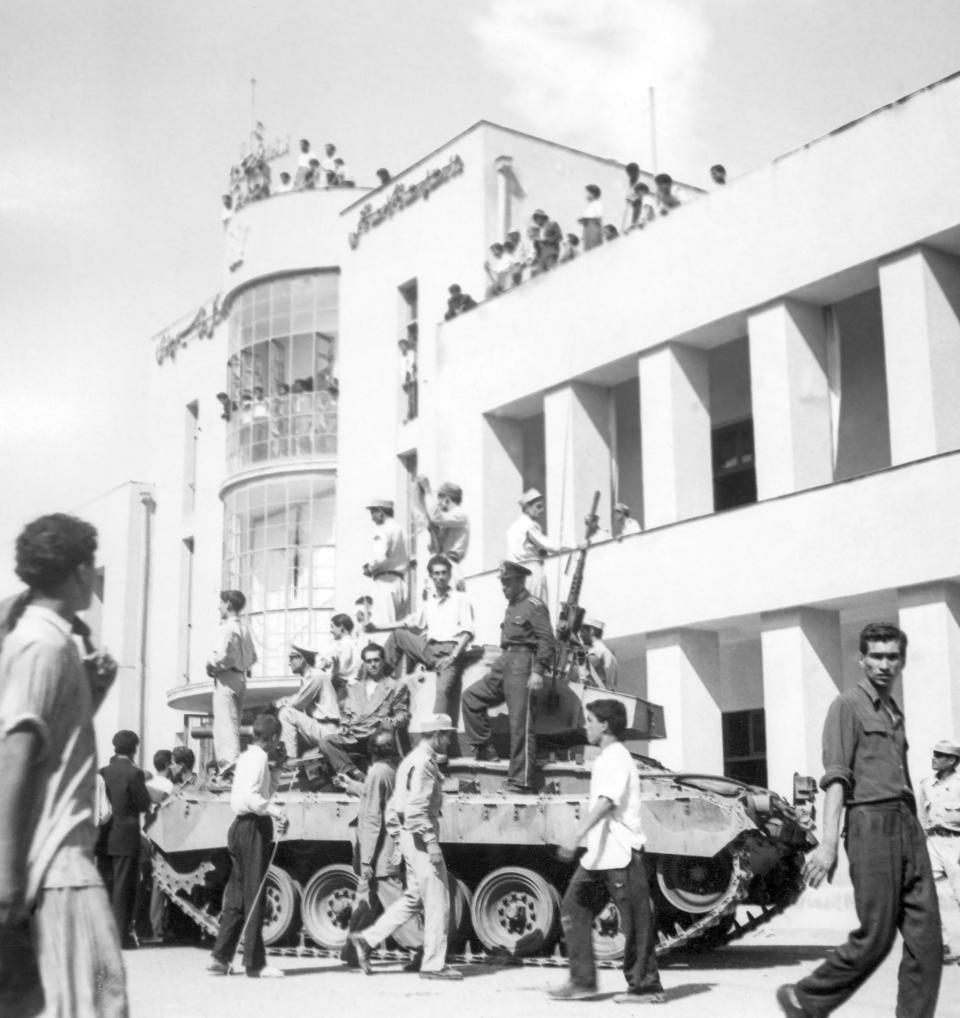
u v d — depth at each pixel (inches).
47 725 160.2
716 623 876.0
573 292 1007.6
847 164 822.5
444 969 449.1
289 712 592.1
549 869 524.1
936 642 739.4
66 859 160.6
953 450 738.8
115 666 178.9
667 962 504.1
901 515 760.3
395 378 1222.3
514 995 400.8
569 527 987.9
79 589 175.5
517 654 530.0
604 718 381.1
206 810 581.6
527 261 1099.3
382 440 1226.6
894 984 425.4
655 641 901.8
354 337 1270.9
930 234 773.3
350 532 1245.1
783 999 266.2
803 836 526.3
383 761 507.2
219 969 461.1
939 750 504.7
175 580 1601.9
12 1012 158.1
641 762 582.2
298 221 1323.8
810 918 693.9
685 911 495.2
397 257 1235.2
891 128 798.5
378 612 705.0
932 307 778.2
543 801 514.9
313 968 492.1
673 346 932.6
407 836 455.2
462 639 573.3
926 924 261.4
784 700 820.0
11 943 158.7
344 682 619.2
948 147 768.3
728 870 492.7
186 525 1605.6
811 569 805.9
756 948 562.9
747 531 846.5
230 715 625.0
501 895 519.5
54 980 157.0
